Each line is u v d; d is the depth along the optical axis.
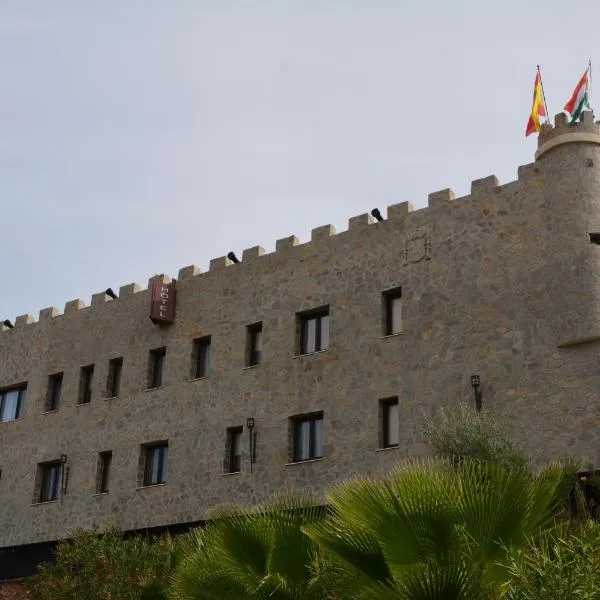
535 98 28.27
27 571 35.12
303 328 30.95
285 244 31.91
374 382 28.23
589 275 24.91
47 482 36.03
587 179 25.86
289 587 14.28
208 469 31.12
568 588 11.31
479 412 25.19
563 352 24.94
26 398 37.69
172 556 18.91
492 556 11.97
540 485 12.59
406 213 29.27
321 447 29.16
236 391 31.38
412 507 11.88
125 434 33.88
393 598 11.36
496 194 27.55
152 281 34.88
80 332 36.88
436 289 27.84
